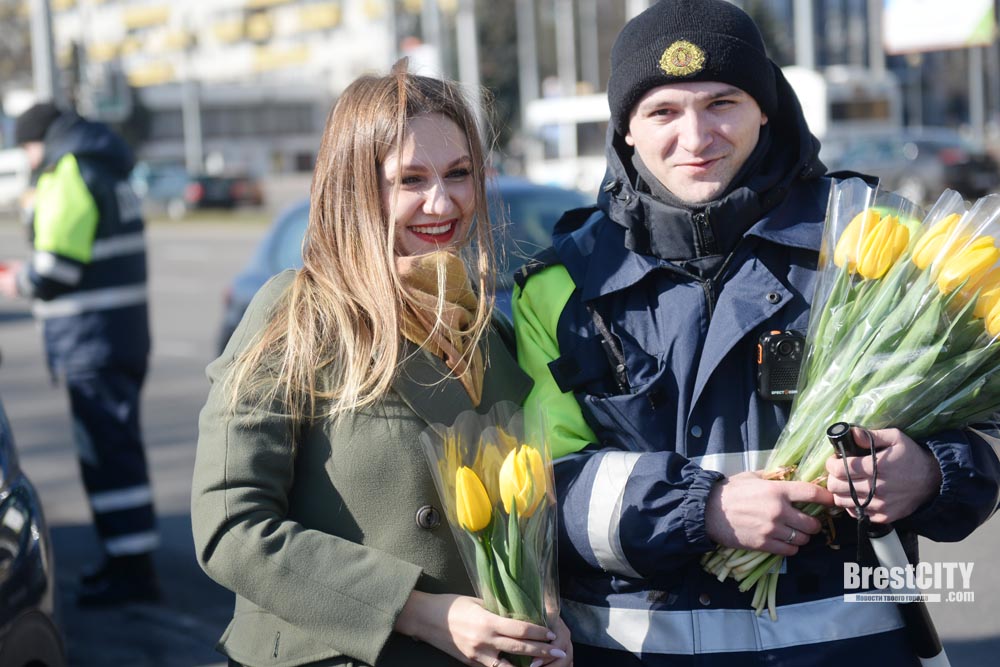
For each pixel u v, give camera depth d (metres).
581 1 53.53
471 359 2.11
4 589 2.50
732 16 2.19
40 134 4.99
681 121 2.21
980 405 2.03
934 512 2.00
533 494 1.95
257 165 60.16
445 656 2.03
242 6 75.75
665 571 2.12
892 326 2.03
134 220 5.05
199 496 2.00
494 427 2.02
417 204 2.10
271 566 1.95
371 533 2.02
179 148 58.25
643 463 2.09
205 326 14.30
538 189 6.23
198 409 9.41
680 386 2.18
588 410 2.22
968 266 1.97
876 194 2.17
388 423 2.03
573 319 2.26
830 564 2.12
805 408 2.08
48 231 4.83
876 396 2.02
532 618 1.98
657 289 2.24
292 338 2.02
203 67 78.50
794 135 2.30
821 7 61.97
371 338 2.04
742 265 2.21
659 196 2.28
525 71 50.12
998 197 2.05
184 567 5.67
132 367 5.08
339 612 1.94
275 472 2.00
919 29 20.56
